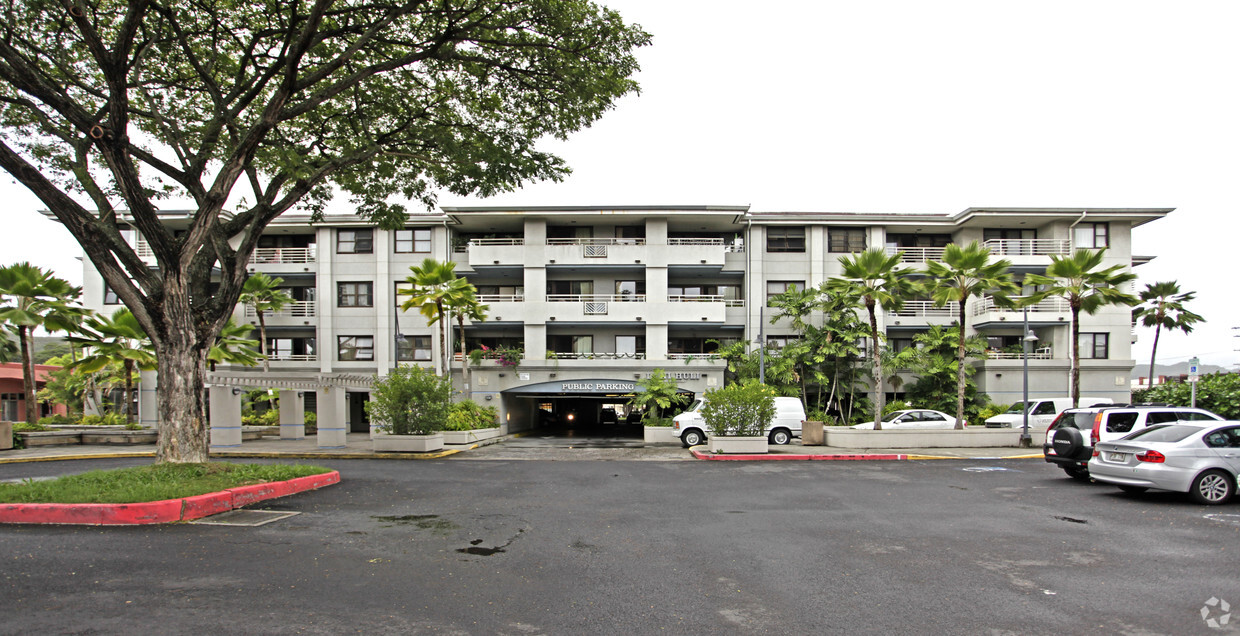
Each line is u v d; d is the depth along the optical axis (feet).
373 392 70.18
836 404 103.91
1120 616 17.02
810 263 106.93
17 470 51.11
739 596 18.65
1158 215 100.78
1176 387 87.10
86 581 19.08
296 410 84.74
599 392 103.86
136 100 46.47
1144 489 39.81
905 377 105.29
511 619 16.61
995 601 18.26
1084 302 71.10
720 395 66.90
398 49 47.14
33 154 43.45
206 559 21.80
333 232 107.86
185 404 38.42
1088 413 45.96
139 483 32.04
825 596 18.69
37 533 25.26
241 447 72.79
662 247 104.68
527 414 124.67
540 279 104.68
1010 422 76.89
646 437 88.94
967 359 103.35
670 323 104.99
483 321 104.58
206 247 41.47
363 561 21.97
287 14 43.19
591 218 105.91
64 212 35.14
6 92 41.78
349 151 50.08
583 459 62.44
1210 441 34.96
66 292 84.43
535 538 25.85
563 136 52.03
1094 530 27.81
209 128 41.09
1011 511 32.53
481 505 33.68
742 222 107.34
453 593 18.63
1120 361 100.89
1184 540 25.81
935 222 105.81
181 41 40.19
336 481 42.34
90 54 41.81
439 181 52.75
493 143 50.39
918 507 33.71
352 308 107.24
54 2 35.76
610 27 43.24
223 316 41.14
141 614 16.40
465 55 45.60
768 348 93.04
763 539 25.95
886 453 64.23
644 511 32.22
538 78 47.14
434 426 68.85
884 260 75.00
